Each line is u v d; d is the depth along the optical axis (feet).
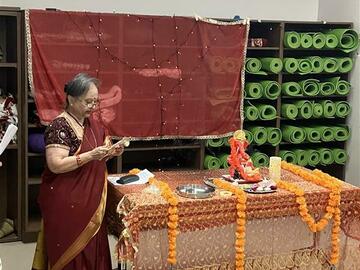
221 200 9.55
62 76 13.46
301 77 17.12
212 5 16.57
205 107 15.03
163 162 16.57
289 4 17.57
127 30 13.97
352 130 16.94
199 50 14.75
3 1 14.37
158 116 14.56
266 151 16.85
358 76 16.61
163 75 14.44
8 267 12.31
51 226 9.64
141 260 9.32
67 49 13.44
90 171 9.68
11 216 14.76
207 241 9.75
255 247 10.19
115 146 9.46
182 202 9.27
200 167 15.65
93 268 9.82
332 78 16.81
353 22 16.69
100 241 9.99
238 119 15.52
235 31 15.08
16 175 13.97
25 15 13.00
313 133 16.47
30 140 13.82
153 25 14.20
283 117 16.33
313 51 17.33
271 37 16.26
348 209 10.73
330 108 16.58
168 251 9.41
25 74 13.26
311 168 17.35
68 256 9.61
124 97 14.15
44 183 9.73
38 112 13.29
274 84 15.81
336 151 16.96
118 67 14.01
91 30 13.62
